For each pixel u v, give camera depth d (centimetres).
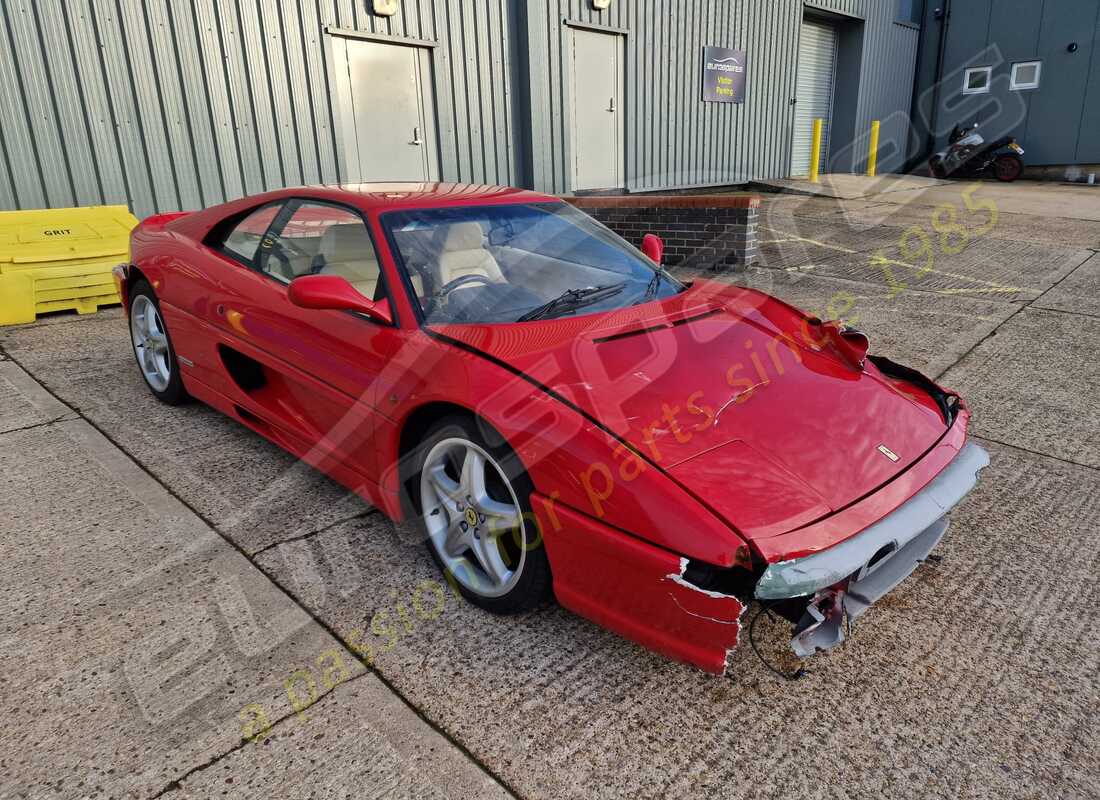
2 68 566
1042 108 1709
